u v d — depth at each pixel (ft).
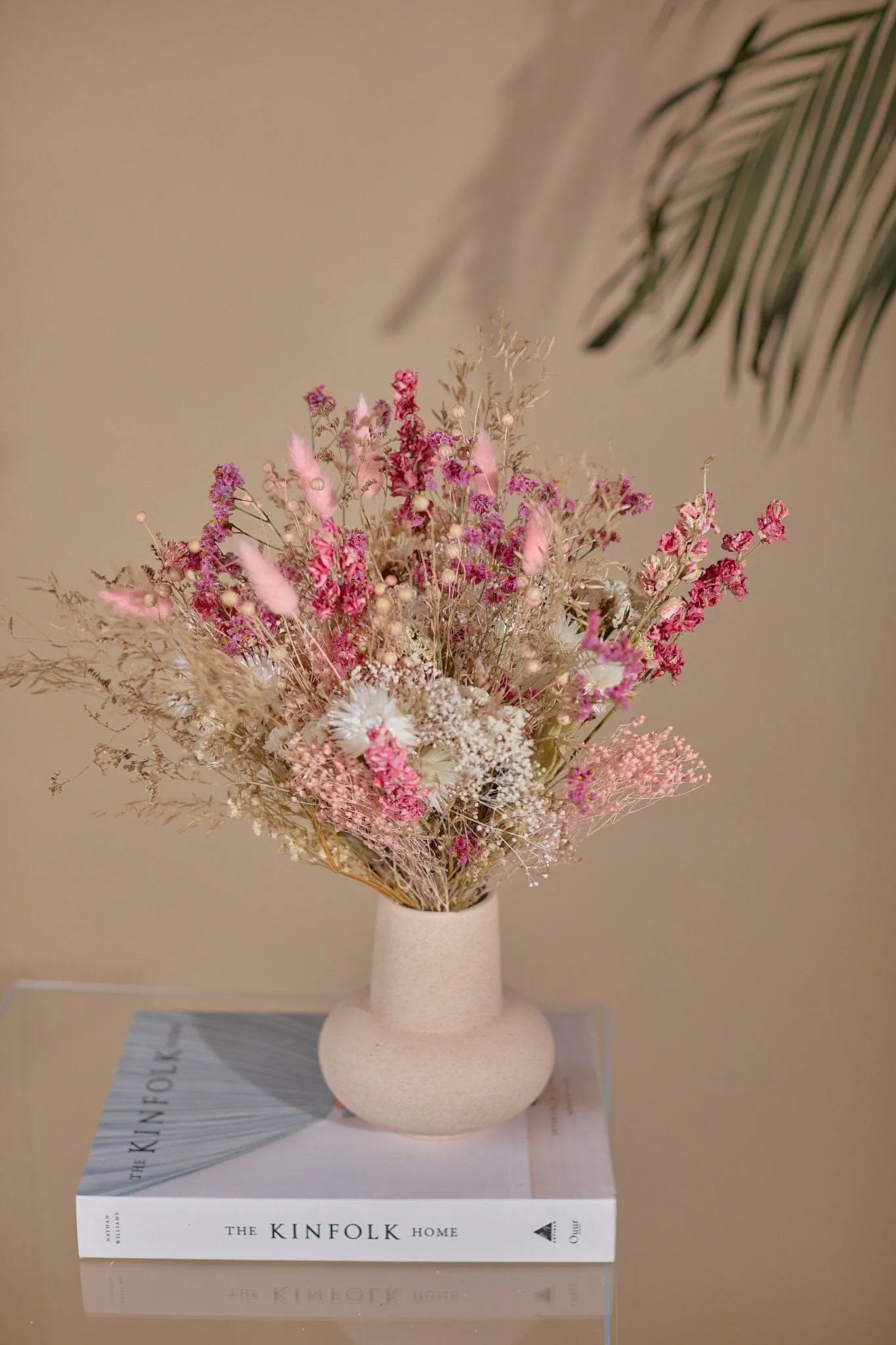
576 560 3.00
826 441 7.97
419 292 7.89
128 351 7.93
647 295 7.49
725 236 7.61
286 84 7.66
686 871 7.66
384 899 3.10
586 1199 2.94
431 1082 2.97
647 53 7.59
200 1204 2.93
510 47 7.62
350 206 7.80
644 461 8.04
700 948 6.94
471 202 7.78
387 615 2.83
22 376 7.93
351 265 7.86
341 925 7.55
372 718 2.66
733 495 8.07
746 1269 4.51
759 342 6.74
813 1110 5.44
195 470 8.07
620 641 2.84
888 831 8.11
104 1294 2.96
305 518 2.97
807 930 7.14
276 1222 2.94
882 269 6.45
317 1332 2.92
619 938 7.02
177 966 7.28
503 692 2.91
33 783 7.99
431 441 2.92
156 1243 2.97
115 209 7.77
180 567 2.99
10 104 7.63
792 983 6.62
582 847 7.81
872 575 8.08
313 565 2.71
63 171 7.72
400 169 7.75
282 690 2.89
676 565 2.97
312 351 7.97
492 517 2.88
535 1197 2.94
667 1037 6.03
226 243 7.82
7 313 7.86
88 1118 3.47
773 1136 5.22
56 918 7.61
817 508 8.04
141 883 7.82
